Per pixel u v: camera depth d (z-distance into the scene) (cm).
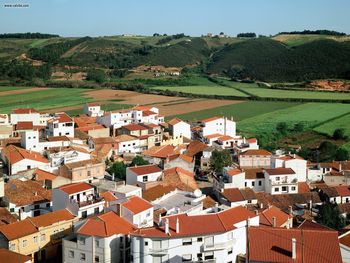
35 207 13388
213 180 16838
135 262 9594
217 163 18675
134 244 9569
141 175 15338
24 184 14700
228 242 9769
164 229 9644
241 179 15950
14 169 16812
